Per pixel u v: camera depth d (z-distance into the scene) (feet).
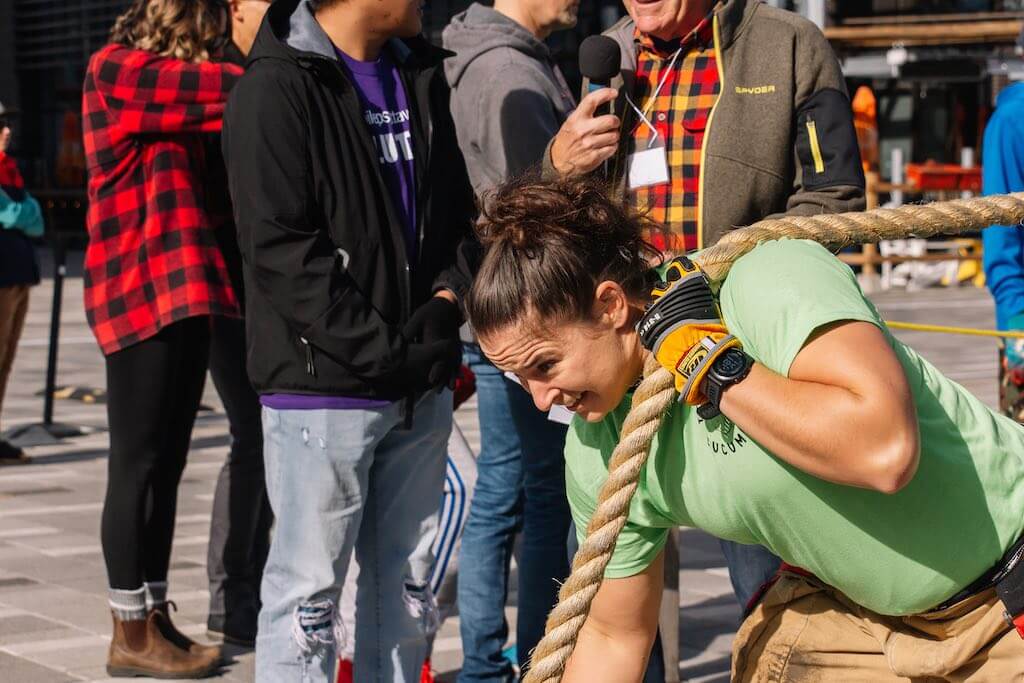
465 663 14.87
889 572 8.33
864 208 13.08
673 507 8.64
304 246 11.69
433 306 12.24
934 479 8.13
